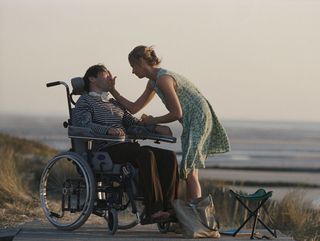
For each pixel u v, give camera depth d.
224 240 10.95
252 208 16.91
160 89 11.34
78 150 11.45
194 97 11.32
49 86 11.72
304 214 16.22
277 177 43.12
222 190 18.73
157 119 11.34
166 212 10.87
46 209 11.76
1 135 34.44
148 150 10.96
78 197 11.54
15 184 16.42
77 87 11.57
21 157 23.81
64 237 10.96
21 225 12.39
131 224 11.95
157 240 10.75
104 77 11.52
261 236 11.48
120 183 11.09
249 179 39.34
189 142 11.13
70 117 11.60
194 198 11.17
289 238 11.46
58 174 19.02
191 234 10.93
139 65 11.36
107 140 11.09
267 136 171.50
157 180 10.91
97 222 12.90
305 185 35.59
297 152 88.44
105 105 11.47
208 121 11.30
